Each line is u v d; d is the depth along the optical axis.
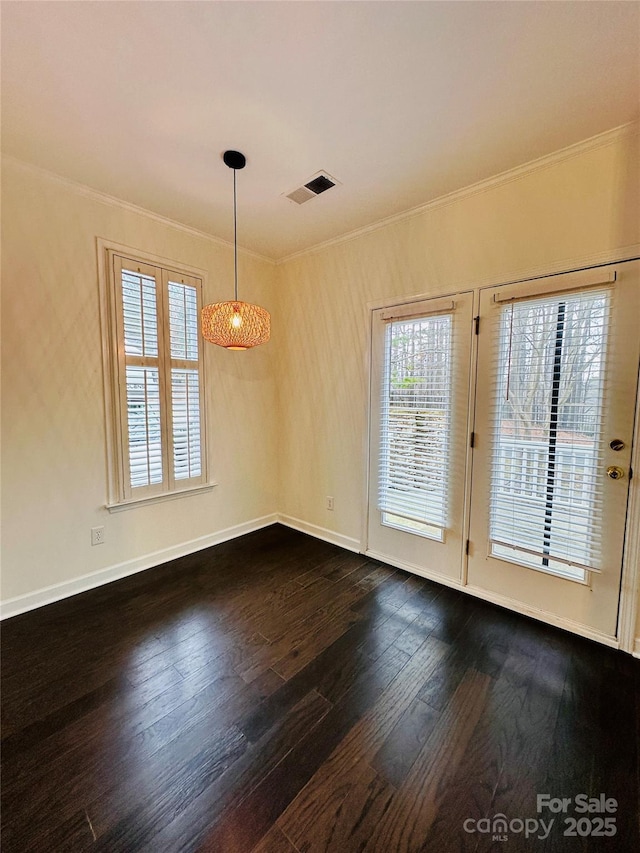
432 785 1.25
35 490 2.26
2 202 2.05
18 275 2.13
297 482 3.60
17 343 2.16
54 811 1.16
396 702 1.59
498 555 2.32
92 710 1.54
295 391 3.52
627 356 1.84
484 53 1.40
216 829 1.12
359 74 1.49
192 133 1.84
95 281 2.42
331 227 2.84
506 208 2.17
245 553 3.10
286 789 1.23
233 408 3.33
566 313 2.00
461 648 1.93
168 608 2.29
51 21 1.28
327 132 1.83
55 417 2.31
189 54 1.41
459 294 2.39
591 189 1.90
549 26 1.29
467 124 1.78
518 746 1.39
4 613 2.18
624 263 1.83
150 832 1.11
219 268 3.09
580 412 1.98
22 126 1.79
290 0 1.21
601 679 1.72
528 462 2.17
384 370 2.81
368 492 3.00
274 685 1.68
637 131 1.76
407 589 2.52
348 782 1.26
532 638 2.01
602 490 1.94
